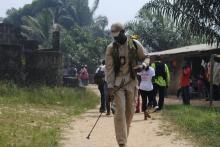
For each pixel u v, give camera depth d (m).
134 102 7.54
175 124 10.98
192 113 12.95
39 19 50.53
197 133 9.45
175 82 25.70
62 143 8.30
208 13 18.88
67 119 12.12
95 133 9.67
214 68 19.16
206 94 20.36
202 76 21.83
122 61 7.32
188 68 17.22
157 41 43.66
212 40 19.12
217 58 18.98
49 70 25.64
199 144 8.31
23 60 24.91
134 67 7.40
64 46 49.66
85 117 12.99
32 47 25.89
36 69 25.56
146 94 12.49
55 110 14.46
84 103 17.39
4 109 13.41
